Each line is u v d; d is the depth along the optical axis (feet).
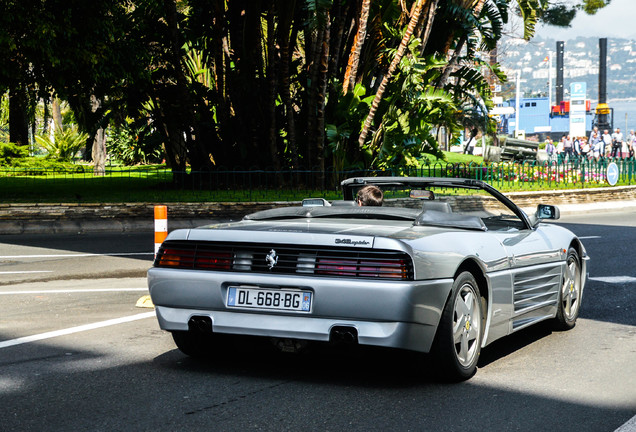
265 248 15.21
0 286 28.94
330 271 14.65
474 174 79.71
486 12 81.00
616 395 15.10
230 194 64.80
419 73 69.41
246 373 16.42
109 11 62.08
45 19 53.88
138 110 72.33
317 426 12.85
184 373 16.37
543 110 298.76
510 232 19.11
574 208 77.00
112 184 77.97
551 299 20.72
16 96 68.64
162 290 15.93
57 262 35.94
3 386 15.26
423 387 15.46
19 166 103.55
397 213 17.84
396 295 14.14
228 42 74.59
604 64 291.38
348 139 72.33
